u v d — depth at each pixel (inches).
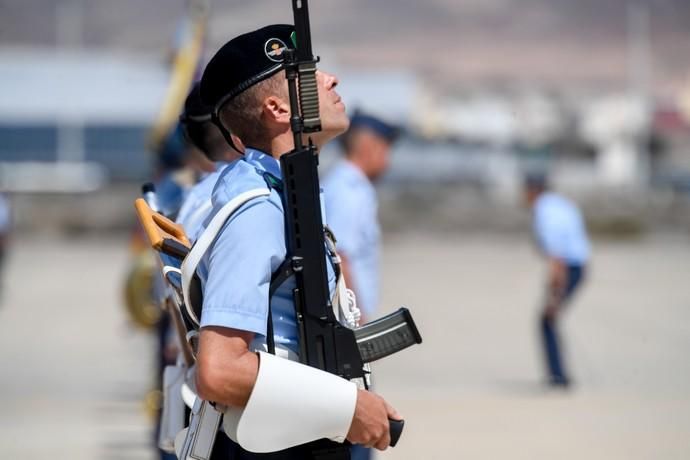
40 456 920.3
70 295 2490.2
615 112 7839.6
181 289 375.2
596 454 899.4
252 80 371.2
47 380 1359.5
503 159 6722.4
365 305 682.2
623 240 4997.5
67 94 6574.8
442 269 3255.4
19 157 6451.8
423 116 6584.6
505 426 1029.8
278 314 357.4
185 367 438.0
